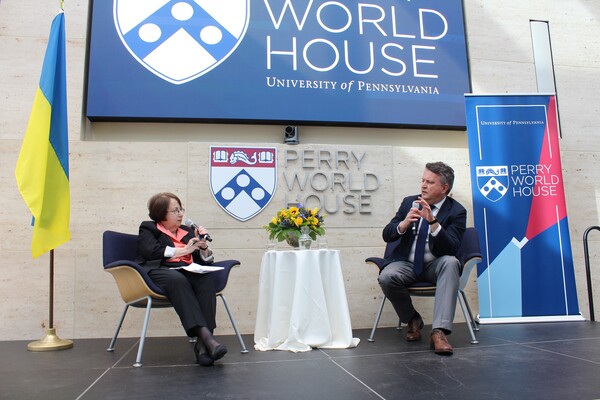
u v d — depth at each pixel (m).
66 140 3.47
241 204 4.03
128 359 2.89
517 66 4.68
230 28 4.25
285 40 4.30
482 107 4.22
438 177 3.29
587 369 2.41
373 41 4.43
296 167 4.16
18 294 3.77
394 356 2.80
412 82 4.43
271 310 3.13
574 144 4.63
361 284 4.11
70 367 2.67
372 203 4.22
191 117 4.08
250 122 4.22
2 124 3.93
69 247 3.85
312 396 2.03
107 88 4.03
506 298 4.00
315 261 3.12
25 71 4.02
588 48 4.79
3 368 2.65
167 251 2.90
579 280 4.43
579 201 4.55
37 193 3.21
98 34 4.09
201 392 2.11
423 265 3.24
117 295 3.85
